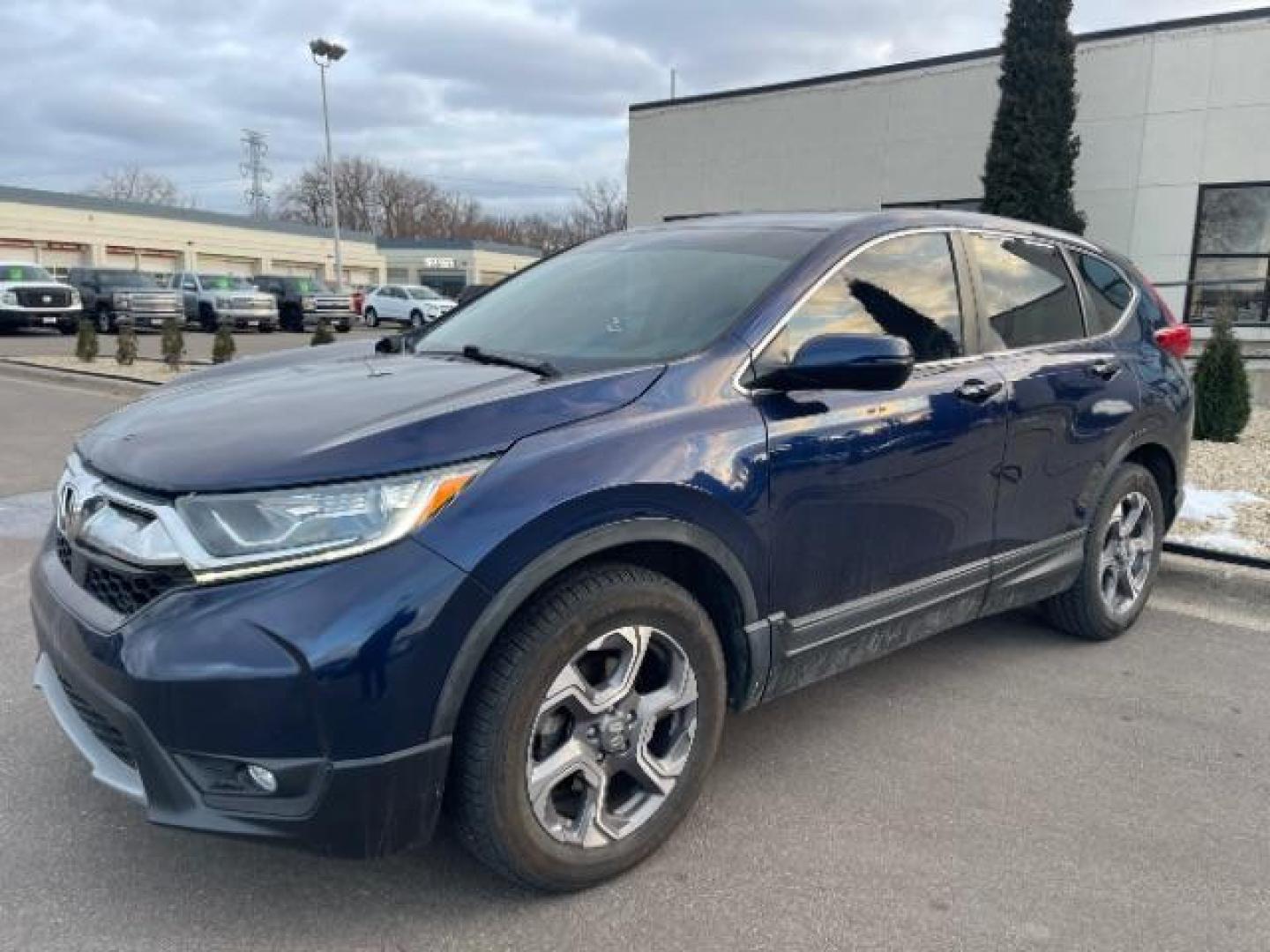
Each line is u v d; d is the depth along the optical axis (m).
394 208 92.56
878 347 2.66
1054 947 2.40
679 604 2.61
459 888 2.59
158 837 2.76
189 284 30.14
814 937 2.42
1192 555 5.27
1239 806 3.06
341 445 2.27
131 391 13.41
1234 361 8.69
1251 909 2.55
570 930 2.43
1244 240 14.38
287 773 2.12
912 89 16.81
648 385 2.68
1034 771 3.25
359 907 2.50
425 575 2.17
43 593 2.55
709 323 2.97
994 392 3.48
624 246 3.80
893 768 3.25
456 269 60.62
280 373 3.17
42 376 15.34
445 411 2.41
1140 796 3.10
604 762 2.56
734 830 2.87
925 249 3.50
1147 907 2.55
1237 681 4.01
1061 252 4.16
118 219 45.19
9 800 2.92
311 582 2.13
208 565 2.15
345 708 2.11
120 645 2.18
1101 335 4.20
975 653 4.26
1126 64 14.80
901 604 3.27
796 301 3.01
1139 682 3.97
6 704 3.53
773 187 18.59
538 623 2.35
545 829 2.45
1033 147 14.15
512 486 2.30
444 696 2.21
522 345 3.27
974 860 2.75
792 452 2.82
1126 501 4.36
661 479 2.51
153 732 2.14
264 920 2.44
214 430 2.46
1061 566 3.98
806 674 3.04
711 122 19.14
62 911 2.45
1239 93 14.05
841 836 2.86
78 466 2.63
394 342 3.79
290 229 53.88
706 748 2.76
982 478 3.47
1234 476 7.23
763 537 2.78
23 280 24.98
